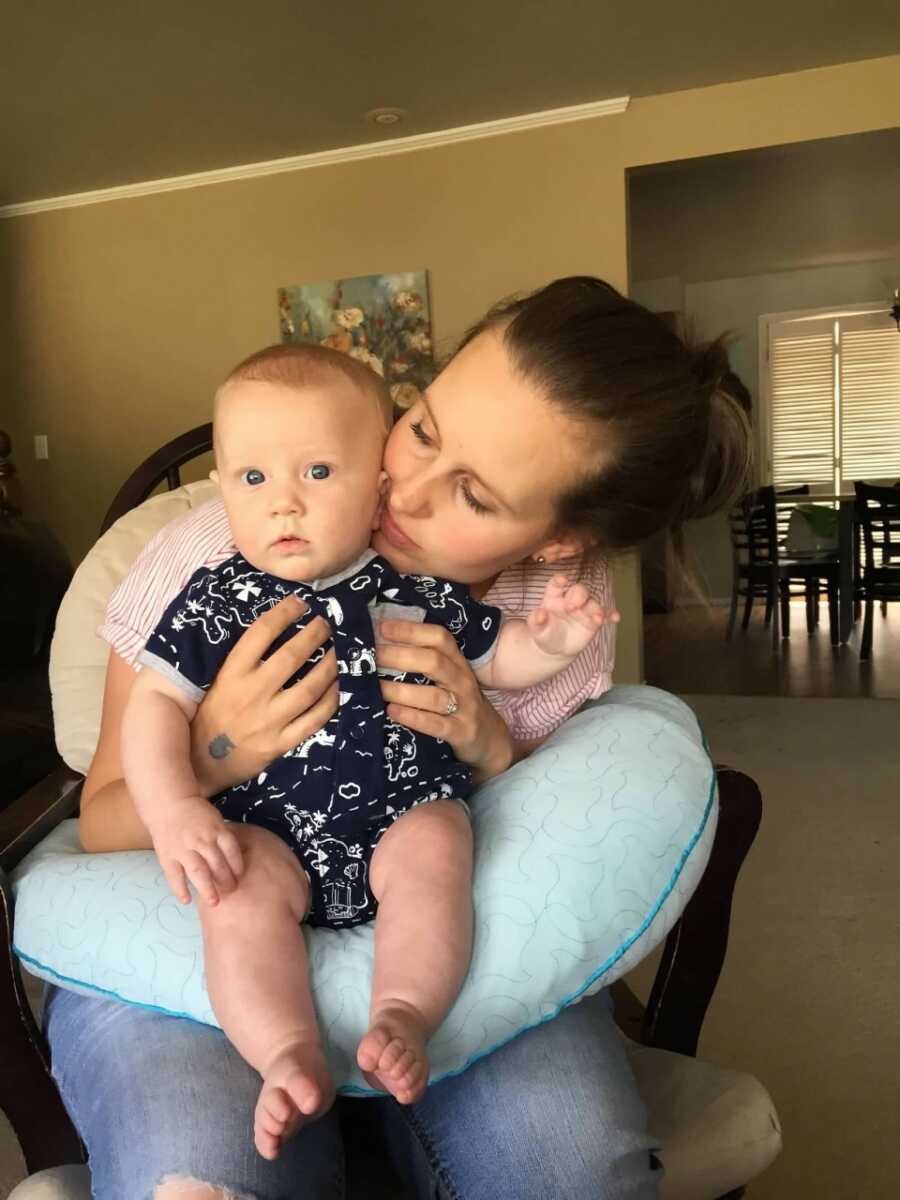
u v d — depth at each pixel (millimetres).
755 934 2004
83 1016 820
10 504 3393
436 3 2629
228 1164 665
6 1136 1468
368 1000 735
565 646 864
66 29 2641
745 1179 863
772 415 6812
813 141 3373
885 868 2277
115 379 4211
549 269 3652
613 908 797
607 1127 732
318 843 795
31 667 1732
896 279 6418
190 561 930
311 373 823
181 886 720
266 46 2820
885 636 5090
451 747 878
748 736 3352
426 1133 776
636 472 864
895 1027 1675
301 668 827
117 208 4082
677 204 4688
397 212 3771
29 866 917
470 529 857
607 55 3059
